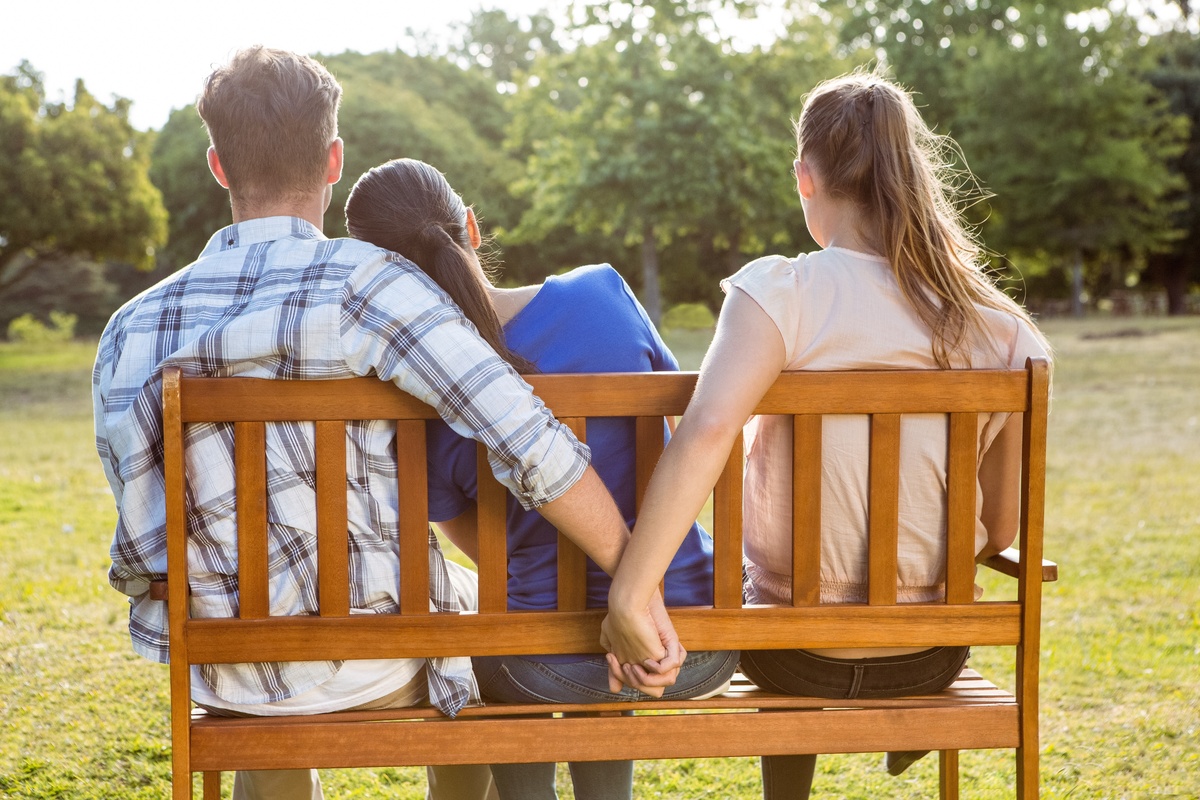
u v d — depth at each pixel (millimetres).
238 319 1417
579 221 23500
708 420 1412
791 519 1594
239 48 1562
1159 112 31406
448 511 1622
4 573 4477
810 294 1523
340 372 1422
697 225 26219
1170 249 30344
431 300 1435
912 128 1587
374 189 1594
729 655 1633
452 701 1516
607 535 1441
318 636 1476
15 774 2521
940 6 30453
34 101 26266
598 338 1597
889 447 1517
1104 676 3227
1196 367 14055
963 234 1660
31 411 12062
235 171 1528
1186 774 2541
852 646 1543
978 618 1558
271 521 1476
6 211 24234
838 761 2721
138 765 2594
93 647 3498
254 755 1485
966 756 2744
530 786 1615
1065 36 27500
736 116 21609
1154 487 6316
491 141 36469
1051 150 27266
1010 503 1667
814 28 23375
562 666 1561
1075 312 29578
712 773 2641
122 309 1555
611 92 22125
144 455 1455
